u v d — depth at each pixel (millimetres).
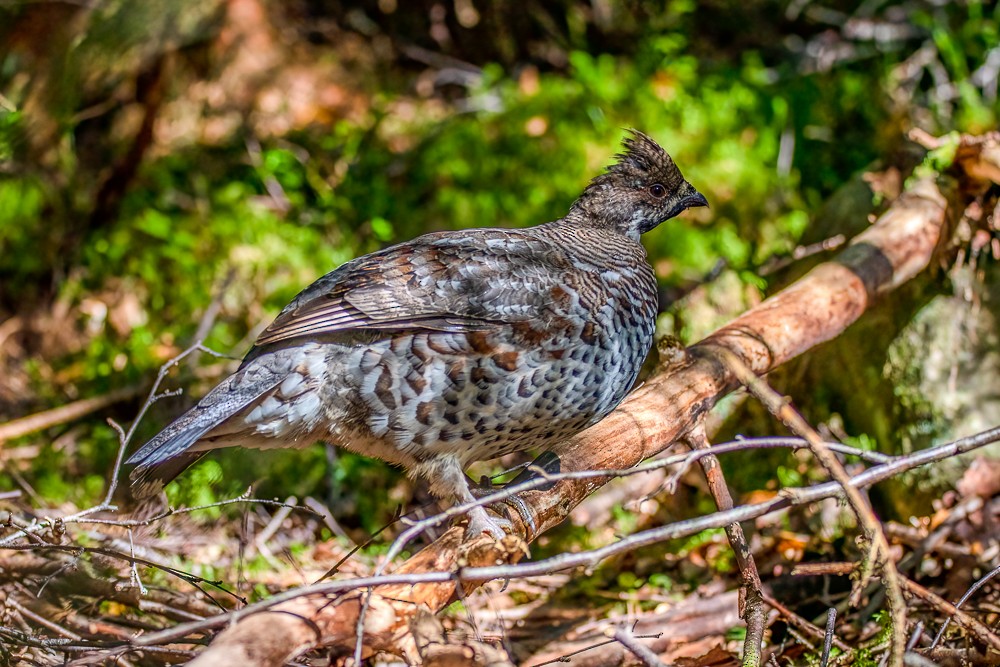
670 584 9805
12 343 13047
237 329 12828
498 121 14523
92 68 13797
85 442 11461
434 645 5707
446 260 7438
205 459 10516
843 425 10922
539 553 10297
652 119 14266
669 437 8039
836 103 14453
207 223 13750
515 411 7422
